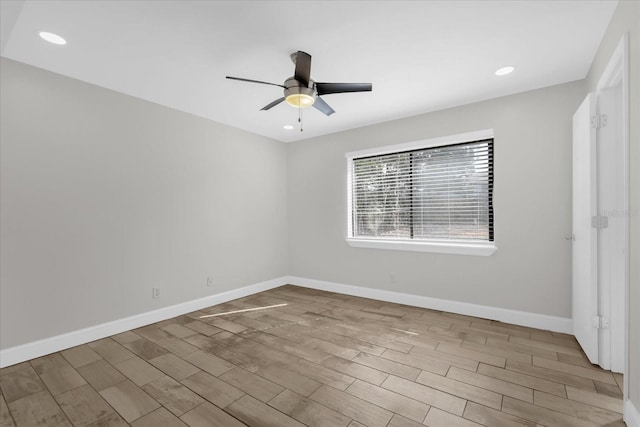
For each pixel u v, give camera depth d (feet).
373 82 8.94
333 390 6.22
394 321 10.12
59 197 8.27
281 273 15.37
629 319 5.08
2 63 7.40
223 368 7.16
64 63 7.76
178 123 11.10
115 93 9.44
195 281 11.60
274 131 13.89
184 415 5.51
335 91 7.80
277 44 6.98
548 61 7.79
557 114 9.06
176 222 11.01
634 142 4.93
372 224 13.16
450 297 11.00
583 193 7.40
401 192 12.34
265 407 5.70
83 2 5.50
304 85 7.29
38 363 7.48
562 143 8.99
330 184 14.15
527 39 6.84
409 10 5.86
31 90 7.82
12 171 7.51
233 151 13.10
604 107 6.72
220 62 7.78
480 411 5.48
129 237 9.72
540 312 9.35
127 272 9.66
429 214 11.68
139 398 6.03
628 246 5.11
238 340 8.78
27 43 6.82
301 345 8.38
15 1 5.37
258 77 8.62
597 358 6.96
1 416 5.55
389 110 11.19
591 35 6.68
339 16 6.02
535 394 5.96
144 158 10.12
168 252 10.77
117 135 9.46
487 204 10.51
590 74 8.02
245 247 13.58
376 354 7.77
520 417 5.30
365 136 12.98
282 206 15.48
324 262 14.42
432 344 8.31
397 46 7.11
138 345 8.48
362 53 7.39
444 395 5.98
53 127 8.18
